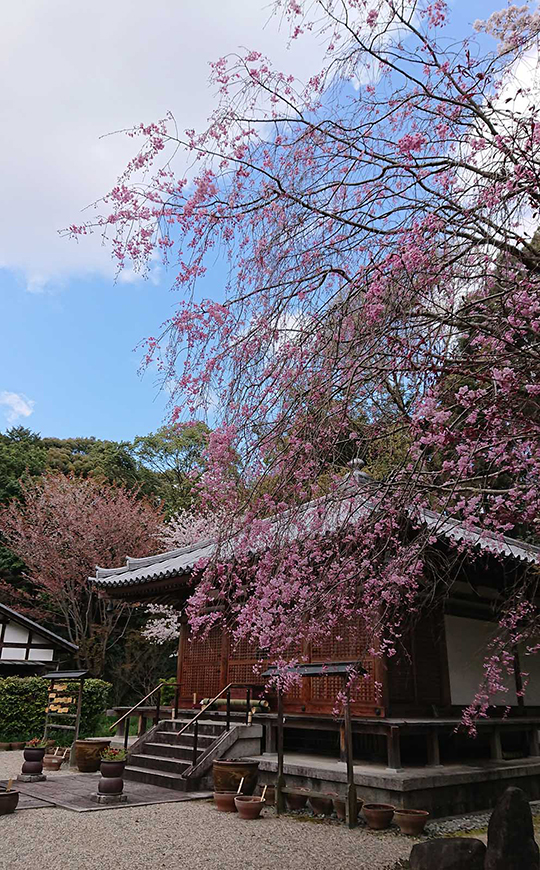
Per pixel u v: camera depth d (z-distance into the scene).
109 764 8.20
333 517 5.03
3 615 17.98
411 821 6.68
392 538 5.19
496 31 4.48
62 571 21.23
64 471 29.19
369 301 4.24
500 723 9.30
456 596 9.77
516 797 4.96
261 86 4.86
